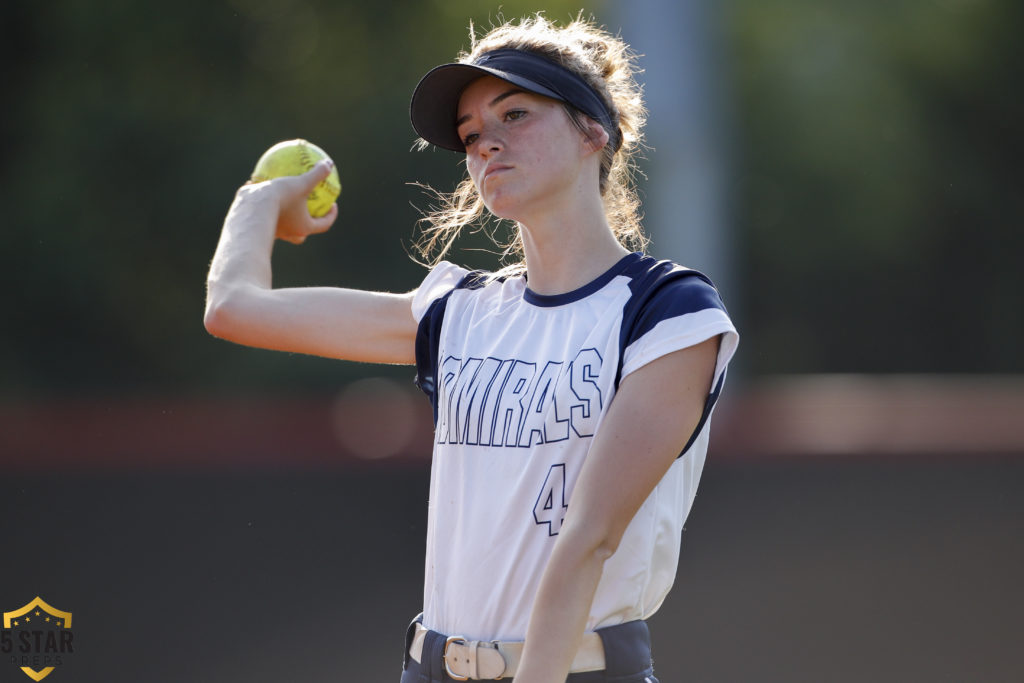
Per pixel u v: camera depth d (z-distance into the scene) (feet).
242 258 31.07
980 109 281.54
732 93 250.57
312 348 30.07
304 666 70.38
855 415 120.26
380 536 95.20
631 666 24.48
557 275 26.11
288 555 91.09
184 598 81.41
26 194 218.38
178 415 123.85
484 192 26.07
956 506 92.79
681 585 83.20
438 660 25.46
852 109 268.41
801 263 292.61
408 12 237.04
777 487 95.40
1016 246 296.30
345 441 108.06
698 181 146.82
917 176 279.90
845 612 77.41
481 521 25.31
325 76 231.91
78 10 220.43
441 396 27.04
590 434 24.31
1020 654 70.33
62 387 227.40
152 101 220.43
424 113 27.35
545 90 25.29
